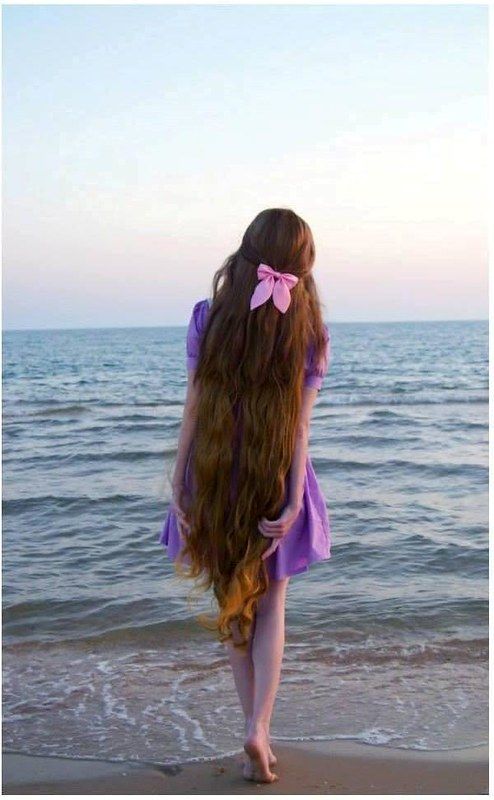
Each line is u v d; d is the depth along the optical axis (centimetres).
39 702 374
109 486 882
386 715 356
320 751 324
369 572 567
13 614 491
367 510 757
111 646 445
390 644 441
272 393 300
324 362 311
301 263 305
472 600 509
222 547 305
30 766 314
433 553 612
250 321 301
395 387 2380
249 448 300
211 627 332
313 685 388
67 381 2820
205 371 305
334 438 1290
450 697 374
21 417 1741
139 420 1642
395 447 1181
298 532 313
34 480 929
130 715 359
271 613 310
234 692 383
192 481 312
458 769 308
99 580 555
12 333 11738
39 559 605
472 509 763
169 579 556
